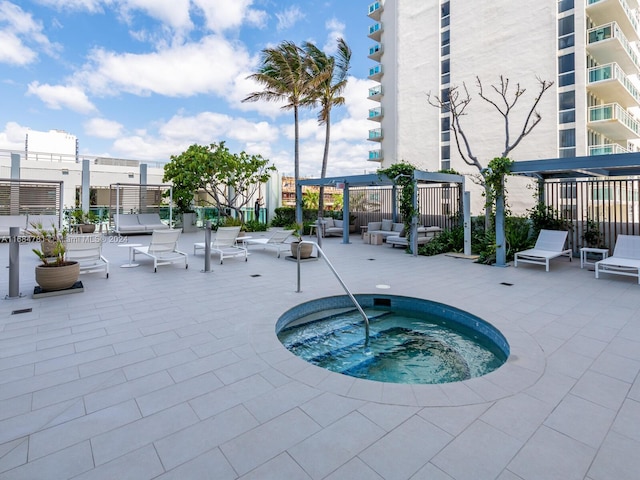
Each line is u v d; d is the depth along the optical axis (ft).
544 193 30.81
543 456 6.17
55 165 55.98
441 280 20.71
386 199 50.83
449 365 11.12
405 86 82.12
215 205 61.00
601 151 53.42
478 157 67.82
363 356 11.82
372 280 20.67
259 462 6.03
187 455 6.19
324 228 47.34
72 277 17.22
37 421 7.10
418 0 79.41
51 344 10.98
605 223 27.61
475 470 5.84
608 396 8.09
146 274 21.98
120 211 55.26
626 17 57.62
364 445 6.45
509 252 27.22
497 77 64.75
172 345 10.99
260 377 9.00
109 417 7.27
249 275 21.85
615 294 17.29
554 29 57.62
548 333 12.01
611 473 5.79
